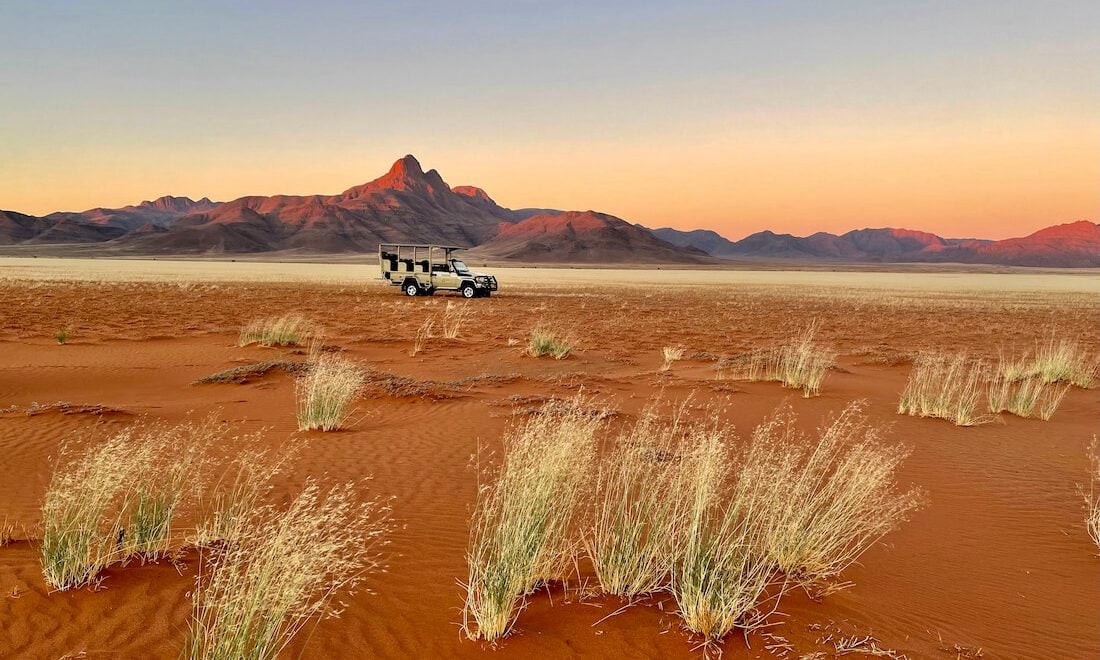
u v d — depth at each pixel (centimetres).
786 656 377
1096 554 580
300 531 412
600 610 419
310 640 379
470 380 1448
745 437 953
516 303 4359
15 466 754
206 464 752
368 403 1195
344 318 3106
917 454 902
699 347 2311
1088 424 1148
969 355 2142
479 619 387
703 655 372
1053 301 5972
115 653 361
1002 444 980
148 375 1512
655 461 628
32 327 2345
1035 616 461
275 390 1326
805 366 1477
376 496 666
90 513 461
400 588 453
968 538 607
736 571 424
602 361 1922
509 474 470
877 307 4825
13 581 439
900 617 441
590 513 567
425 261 5059
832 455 838
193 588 439
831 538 504
